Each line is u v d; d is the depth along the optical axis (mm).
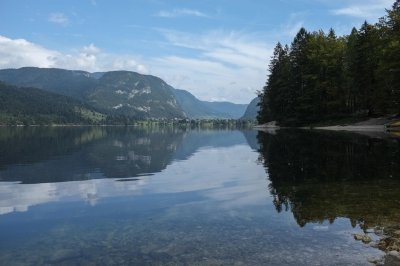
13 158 31125
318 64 81812
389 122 63406
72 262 8797
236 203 14695
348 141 40156
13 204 14586
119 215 12953
